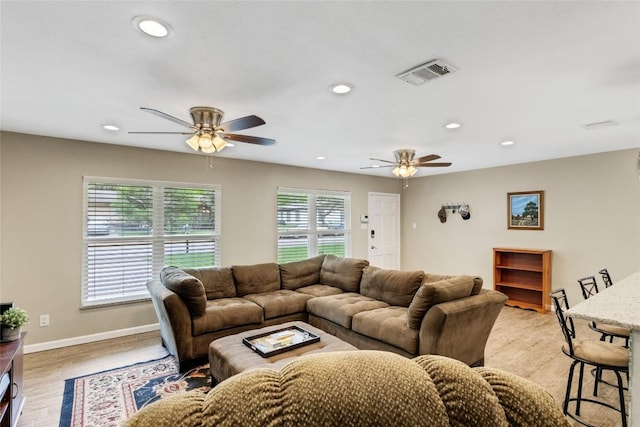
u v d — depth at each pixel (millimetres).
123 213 4051
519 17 1540
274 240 5293
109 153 3943
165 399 642
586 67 2037
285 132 3486
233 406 602
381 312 3242
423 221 6871
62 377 2908
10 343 2193
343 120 3074
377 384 625
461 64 1994
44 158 3576
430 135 3615
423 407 611
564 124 3213
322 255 4992
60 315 3645
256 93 2424
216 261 4727
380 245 6840
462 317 2666
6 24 1569
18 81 2207
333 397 602
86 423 2264
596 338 3877
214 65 1999
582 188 4762
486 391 657
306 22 1573
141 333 4102
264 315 3588
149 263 4211
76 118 2977
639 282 2666
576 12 1502
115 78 2168
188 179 4492
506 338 3863
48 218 3596
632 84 2281
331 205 6094
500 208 5660
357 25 1599
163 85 2281
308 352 2414
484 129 3383
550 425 632
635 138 3748
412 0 1418
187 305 3072
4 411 2002
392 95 2469
